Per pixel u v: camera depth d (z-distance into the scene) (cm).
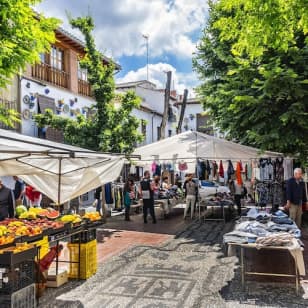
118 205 1717
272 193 1268
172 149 1288
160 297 562
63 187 838
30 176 807
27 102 1423
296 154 1258
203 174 1455
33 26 640
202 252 867
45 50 700
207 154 1241
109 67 1309
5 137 481
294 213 1008
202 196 1598
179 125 2495
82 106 1784
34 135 1450
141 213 1698
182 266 741
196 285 618
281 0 550
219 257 815
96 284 628
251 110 1215
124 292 587
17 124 1373
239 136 1395
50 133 1526
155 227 1272
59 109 1600
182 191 1862
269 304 527
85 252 659
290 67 1181
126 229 1230
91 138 1270
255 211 877
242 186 1470
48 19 677
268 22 574
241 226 667
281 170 1277
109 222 1402
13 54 614
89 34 1280
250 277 657
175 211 1778
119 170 882
